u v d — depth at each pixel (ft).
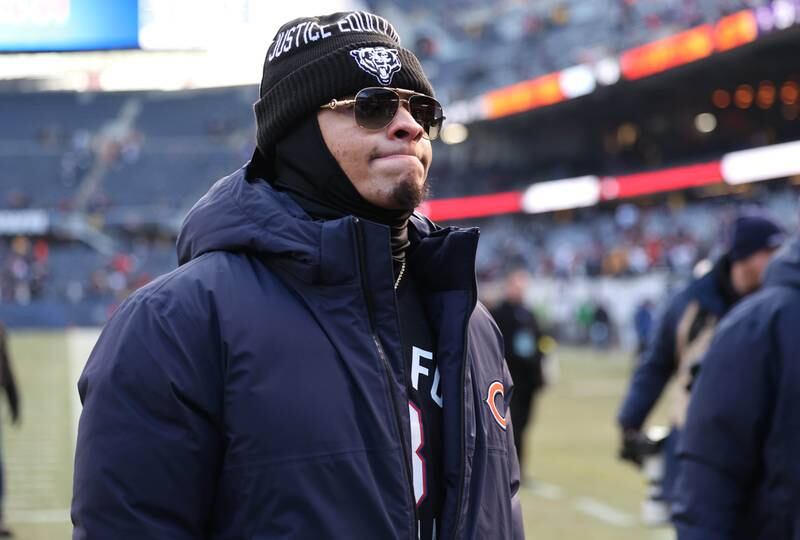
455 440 6.05
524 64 150.00
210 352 5.64
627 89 134.31
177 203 175.01
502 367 6.96
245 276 5.85
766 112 138.82
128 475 5.45
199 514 5.59
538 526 24.88
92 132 188.34
